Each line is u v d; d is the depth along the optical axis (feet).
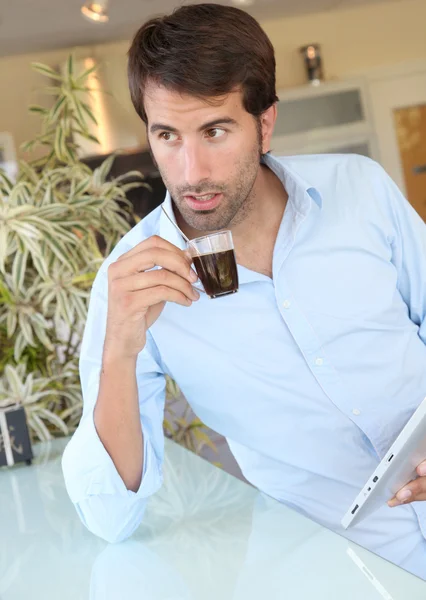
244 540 4.24
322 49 20.24
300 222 4.99
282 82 20.16
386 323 5.24
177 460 6.07
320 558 3.85
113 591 3.81
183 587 3.73
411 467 4.41
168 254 4.27
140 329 4.46
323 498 5.32
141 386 5.22
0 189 9.03
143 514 4.74
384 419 5.13
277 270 5.01
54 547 4.61
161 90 4.28
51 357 9.18
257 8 18.74
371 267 5.24
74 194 9.39
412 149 20.85
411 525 5.19
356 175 5.43
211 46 4.23
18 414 6.57
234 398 5.24
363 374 5.14
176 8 4.48
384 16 20.30
